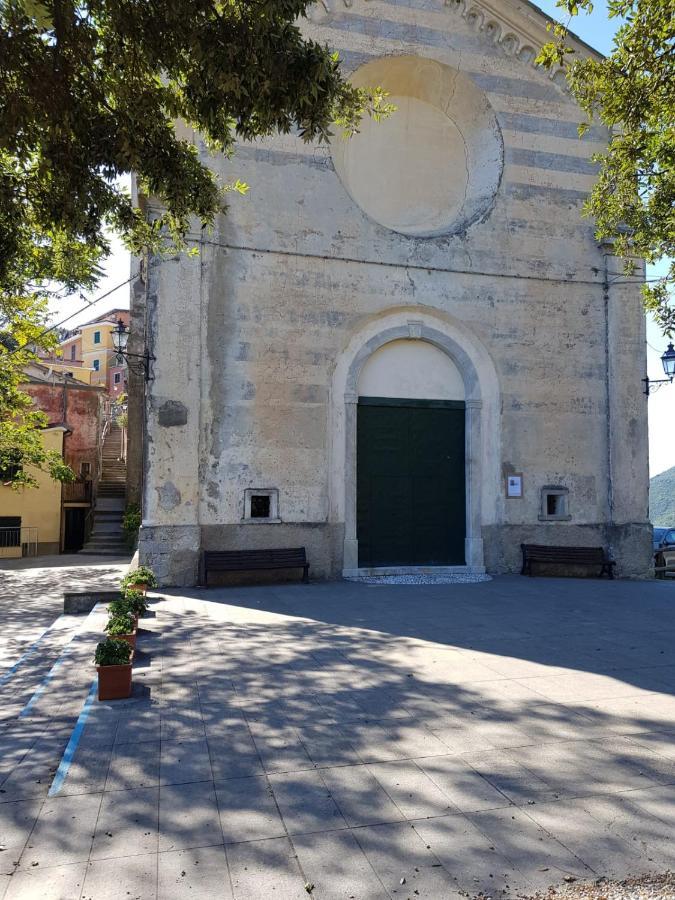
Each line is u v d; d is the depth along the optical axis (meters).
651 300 10.48
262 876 3.21
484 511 14.13
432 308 13.93
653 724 5.24
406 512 13.91
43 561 23.50
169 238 12.13
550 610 10.15
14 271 10.97
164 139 7.77
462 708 5.60
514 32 14.91
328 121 7.06
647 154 9.31
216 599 10.83
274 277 12.88
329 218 13.32
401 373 14.06
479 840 3.53
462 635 8.34
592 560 14.20
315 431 12.91
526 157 14.91
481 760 4.55
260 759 4.57
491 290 14.40
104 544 25.67
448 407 14.27
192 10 6.15
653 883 3.14
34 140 7.12
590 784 4.19
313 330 13.05
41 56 6.58
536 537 14.32
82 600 10.52
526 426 14.46
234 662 7.02
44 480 28.30
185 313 12.23
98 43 7.36
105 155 7.50
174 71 6.99
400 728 5.14
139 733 5.04
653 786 4.16
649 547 14.77
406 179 14.70
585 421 14.88
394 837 3.56
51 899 3.04
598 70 8.59
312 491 12.83
